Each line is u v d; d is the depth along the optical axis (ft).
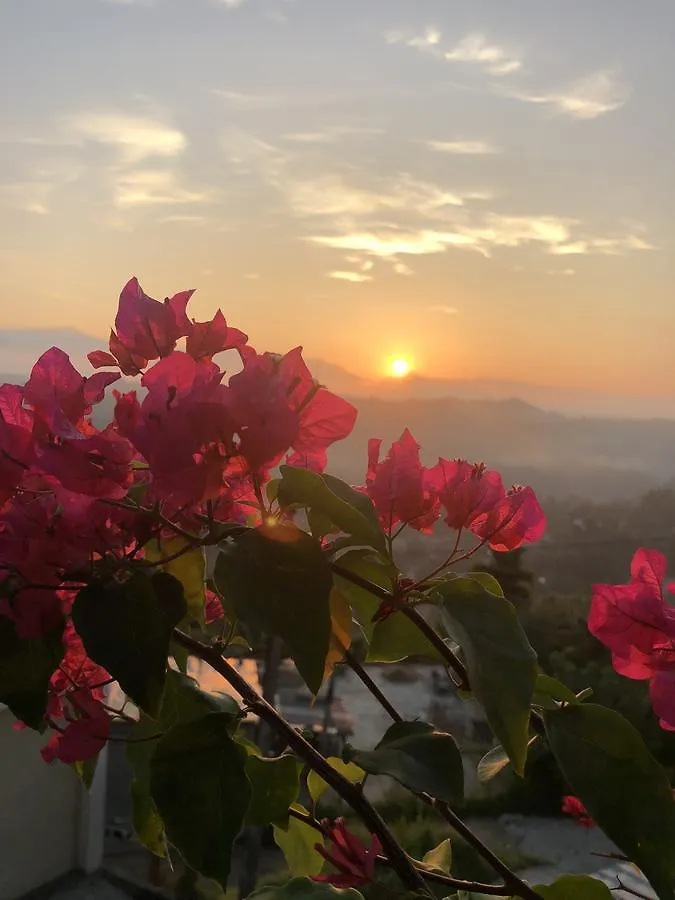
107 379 1.98
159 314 2.12
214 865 1.60
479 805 20.58
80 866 15.06
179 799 1.65
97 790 15.29
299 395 1.92
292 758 2.16
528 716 1.59
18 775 13.98
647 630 2.18
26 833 14.20
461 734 20.21
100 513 1.73
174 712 2.19
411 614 1.87
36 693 1.73
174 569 2.24
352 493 1.94
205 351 2.15
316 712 20.90
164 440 1.66
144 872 15.60
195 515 1.86
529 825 19.63
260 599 1.57
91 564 1.72
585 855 17.76
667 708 2.08
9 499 1.83
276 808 2.13
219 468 1.71
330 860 1.99
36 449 1.81
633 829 1.67
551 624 20.18
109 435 1.82
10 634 1.74
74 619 1.60
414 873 1.93
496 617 1.70
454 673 1.93
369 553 1.92
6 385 1.91
